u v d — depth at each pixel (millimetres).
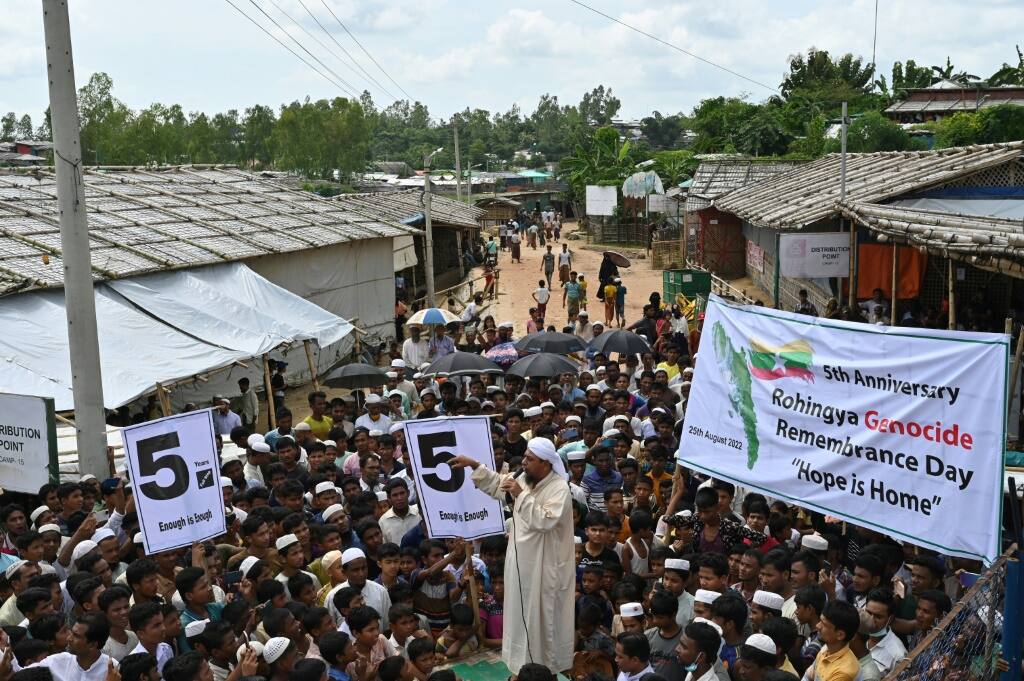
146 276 19266
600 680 6723
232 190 30391
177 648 7578
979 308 20984
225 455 13539
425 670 7289
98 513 11188
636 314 33594
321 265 26188
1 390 13930
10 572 8336
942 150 25922
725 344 8359
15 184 23594
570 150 133750
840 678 6152
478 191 93500
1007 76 70500
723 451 8312
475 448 8219
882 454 7059
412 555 8703
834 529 9602
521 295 39938
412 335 19969
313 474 11102
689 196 43625
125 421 16531
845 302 23844
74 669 6773
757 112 61594
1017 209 21016
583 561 8578
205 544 8922
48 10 12188
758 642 6344
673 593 7871
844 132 22391
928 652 5445
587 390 14281
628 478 10875
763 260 35125
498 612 8398
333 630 7250
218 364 16594
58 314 16312
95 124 84875
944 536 6664
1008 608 6441
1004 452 6387
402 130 148875
